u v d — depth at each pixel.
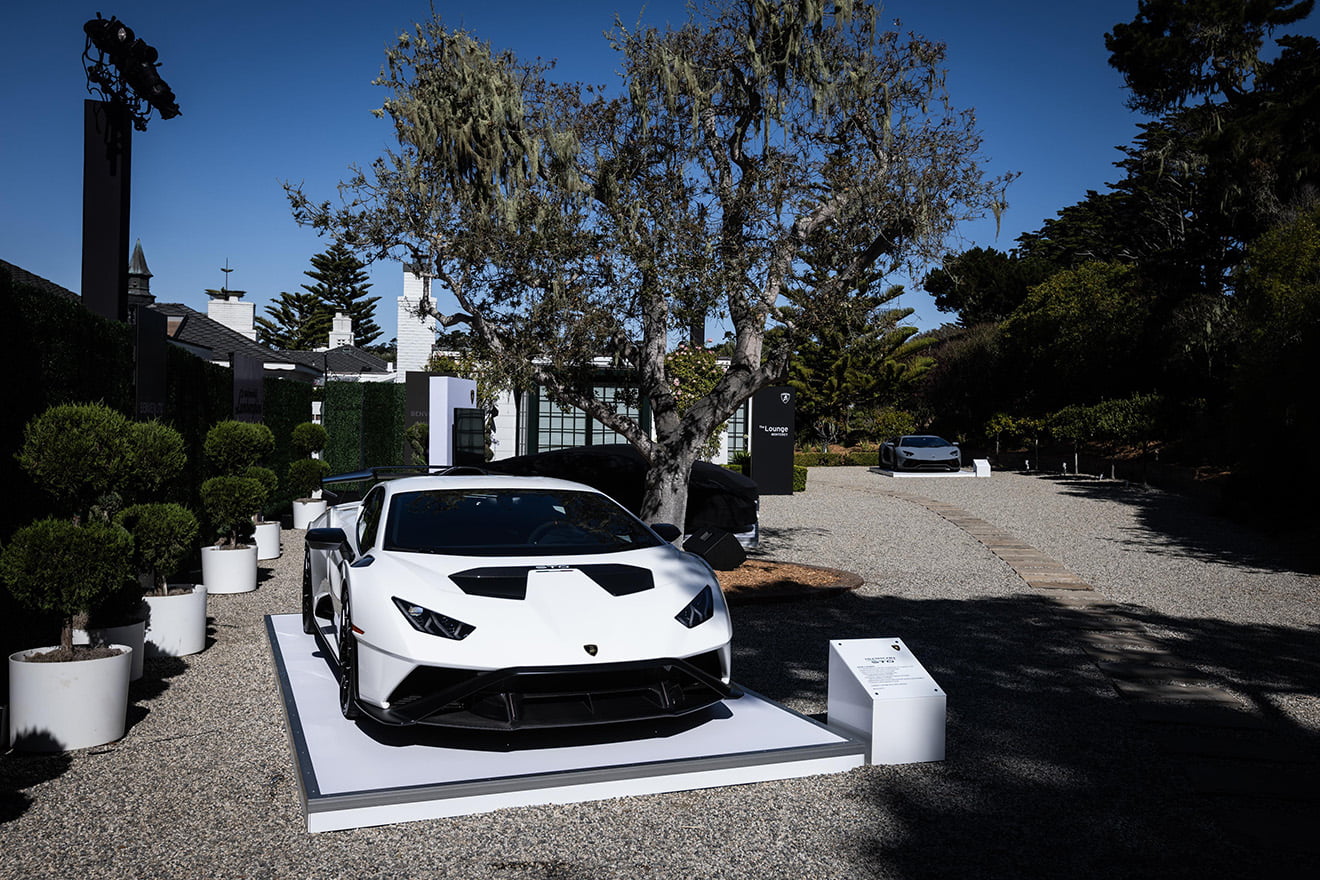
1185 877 3.34
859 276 8.36
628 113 8.45
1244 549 12.73
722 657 4.61
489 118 7.60
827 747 4.33
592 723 4.10
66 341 5.93
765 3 8.14
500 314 8.50
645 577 4.76
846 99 8.32
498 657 4.03
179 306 25.61
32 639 5.30
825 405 38.09
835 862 3.39
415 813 3.68
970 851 3.51
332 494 7.98
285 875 3.20
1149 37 25.12
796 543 12.41
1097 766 4.48
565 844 3.50
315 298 63.41
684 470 8.88
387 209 7.86
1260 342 14.98
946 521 15.31
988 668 6.37
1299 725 5.19
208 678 5.75
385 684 4.16
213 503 8.43
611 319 7.97
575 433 21.25
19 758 4.36
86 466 4.89
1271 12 24.06
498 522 5.22
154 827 3.58
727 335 9.02
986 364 36.12
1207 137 23.05
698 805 3.92
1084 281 29.73
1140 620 8.15
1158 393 25.50
